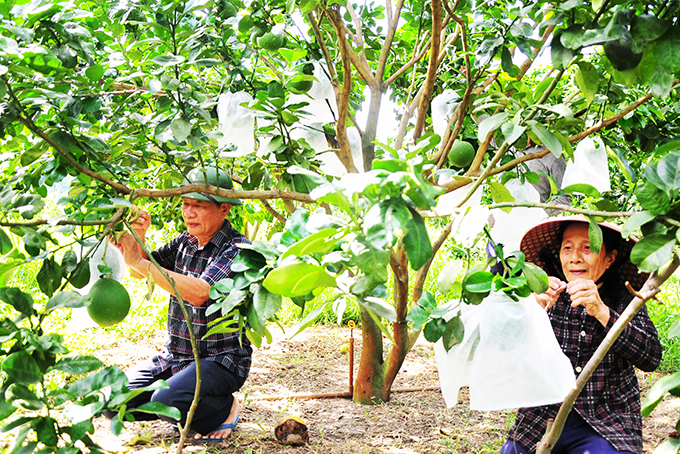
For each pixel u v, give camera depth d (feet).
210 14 8.96
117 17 8.21
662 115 8.64
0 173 8.71
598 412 7.40
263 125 7.48
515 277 4.87
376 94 11.87
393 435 11.30
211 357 10.44
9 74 5.51
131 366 14.55
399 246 10.84
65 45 6.04
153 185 11.19
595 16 5.08
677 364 15.65
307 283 3.81
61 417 10.93
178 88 6.50
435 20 8.54
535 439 7.78
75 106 6.46
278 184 7.79
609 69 5.43
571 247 7.47
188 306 10.34
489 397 5.31
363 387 13.04
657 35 4.34
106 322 5.25
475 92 10.22
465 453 10.57
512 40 7.54
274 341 17.83
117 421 4.04
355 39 12.43
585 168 7.45
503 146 5.37
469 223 5.08
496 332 5.23
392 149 4.12
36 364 4.28
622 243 7.42
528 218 7.59
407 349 12.54
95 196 7.73
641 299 4.54
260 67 11.16
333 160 8.66
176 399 9.99
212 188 6.71
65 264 5.54
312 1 7.55
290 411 12.54
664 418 12.55
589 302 6.72
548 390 5.28
